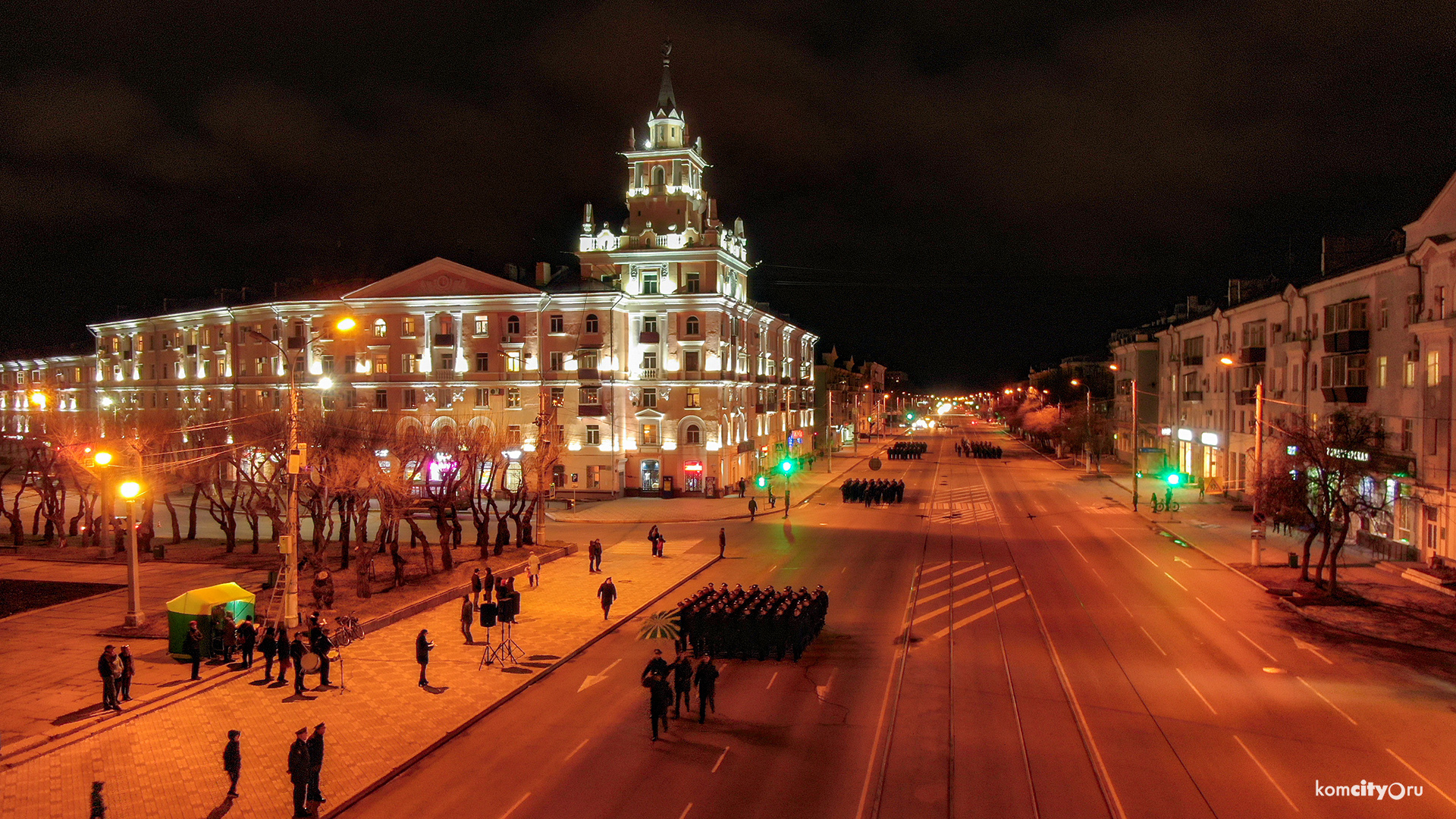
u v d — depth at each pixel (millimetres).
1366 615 28953
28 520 56875
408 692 22047
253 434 45656
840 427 123375
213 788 16641
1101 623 28406
